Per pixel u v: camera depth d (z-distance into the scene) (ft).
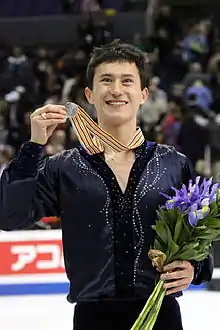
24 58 102.17
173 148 19.98
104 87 18.97
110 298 18.61
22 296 58.03
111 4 113.39
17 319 50.34
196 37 105.29
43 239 58.59
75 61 100.83
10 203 18.20
